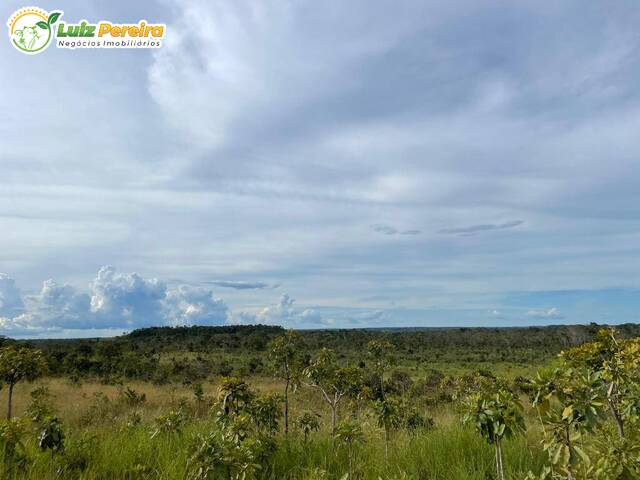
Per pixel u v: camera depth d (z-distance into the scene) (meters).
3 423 6.00
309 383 9.41
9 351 9.84
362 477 5.77
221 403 6.86
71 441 6.75
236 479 4.78
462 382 11.85
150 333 76.50
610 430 5.20
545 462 5.89
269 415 7.42
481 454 6.21
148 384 28.59
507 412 4.54
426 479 5.84
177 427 7.56
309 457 6.36
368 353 12.85
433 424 9.65
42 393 11.88
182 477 5.16
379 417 6.95
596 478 3.58
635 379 4.68
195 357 49.97
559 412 3.67
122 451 6.56
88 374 32.88
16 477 5.34
